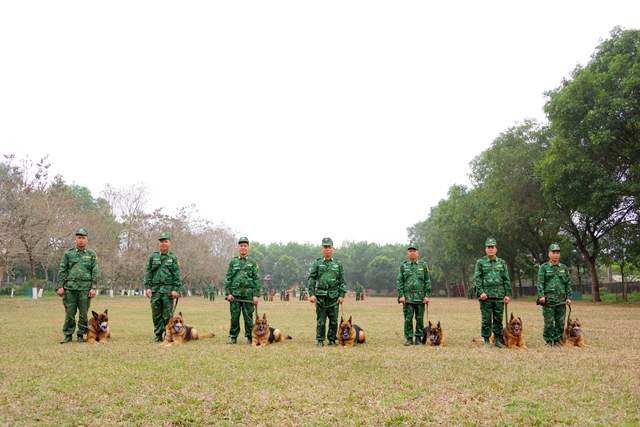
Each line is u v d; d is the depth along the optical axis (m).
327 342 10.38
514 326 9.34
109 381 5.87
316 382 5.93
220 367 6.84
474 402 5.06
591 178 24.33
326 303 9.80
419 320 10.12
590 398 5.21
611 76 22.94
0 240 26.75
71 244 34.50
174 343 9.55
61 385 5.65
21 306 23.77
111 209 46.97
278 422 4.42
